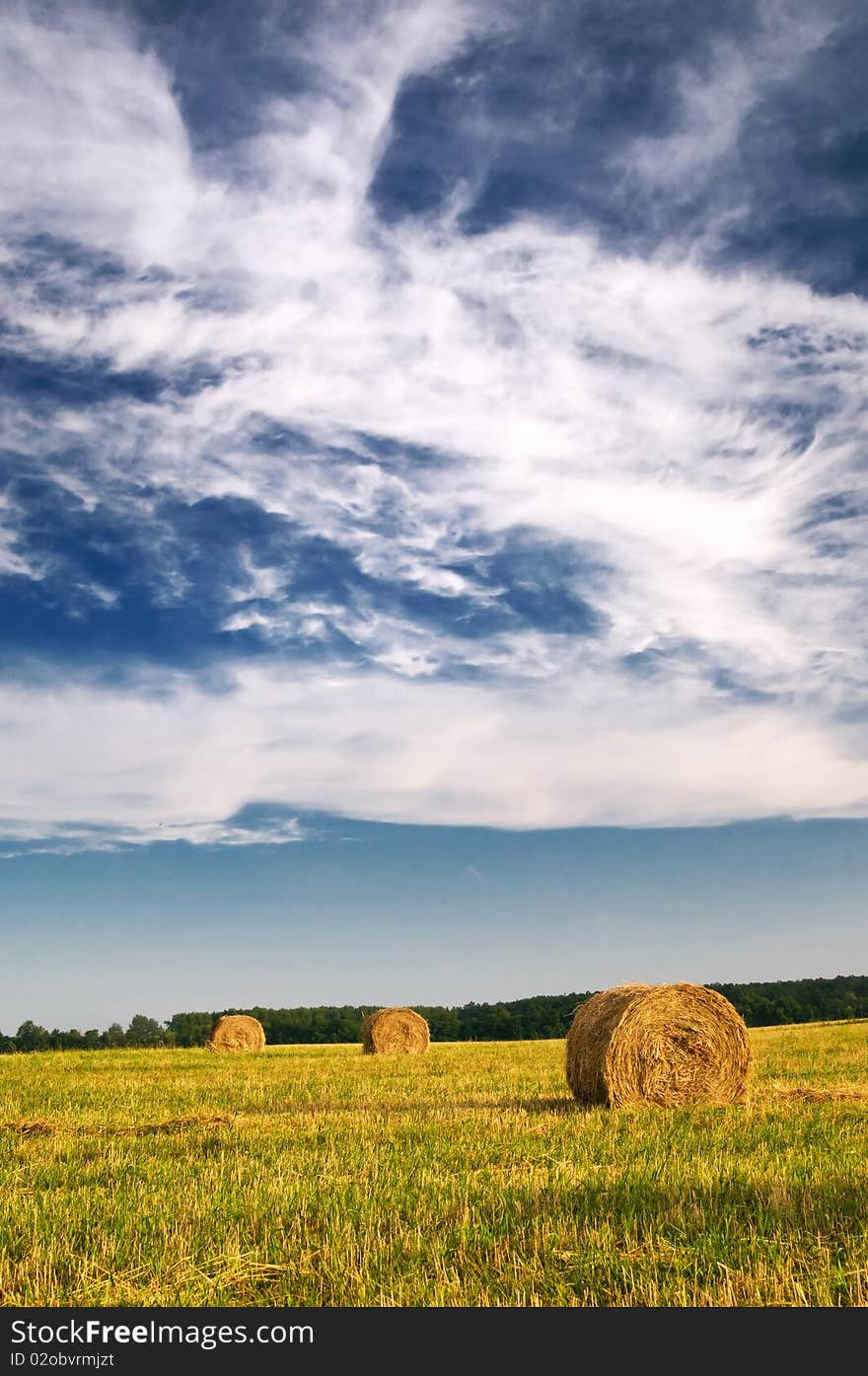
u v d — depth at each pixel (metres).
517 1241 8.04
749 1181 9.84
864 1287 6.92
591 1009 18.61
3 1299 7.10
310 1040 86.56
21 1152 12.59
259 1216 8.91
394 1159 11.30
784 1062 25.62
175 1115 16.03
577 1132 13.50
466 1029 79.50
